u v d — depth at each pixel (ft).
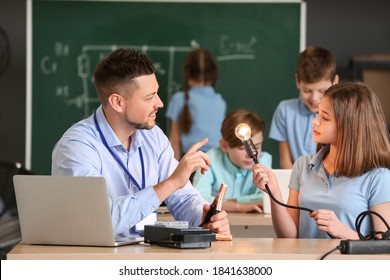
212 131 23.62
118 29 24.20
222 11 24.09
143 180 11.04
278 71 24.09
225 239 9.93
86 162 10.41
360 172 10.80
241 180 15.93
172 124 23.79
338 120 10.80
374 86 23.04
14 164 20.24
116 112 10.69
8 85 24.95
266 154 16.26
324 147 11.27
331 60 16.83
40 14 24.18
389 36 24.79
